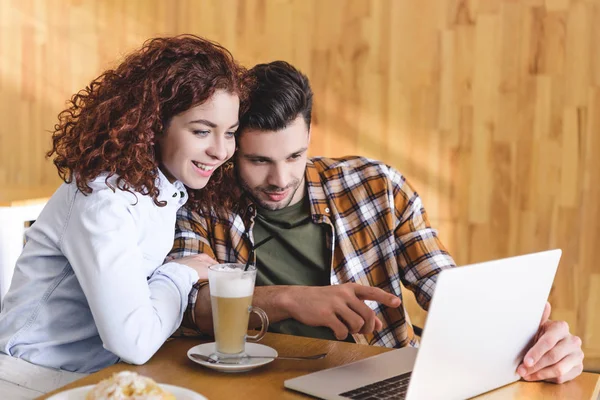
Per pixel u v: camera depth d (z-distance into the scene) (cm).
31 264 138
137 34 285
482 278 100
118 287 121
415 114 265
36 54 293
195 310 139
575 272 257
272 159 159
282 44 273
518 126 258
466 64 259
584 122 254
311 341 134
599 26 250
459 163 263
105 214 127
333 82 270
